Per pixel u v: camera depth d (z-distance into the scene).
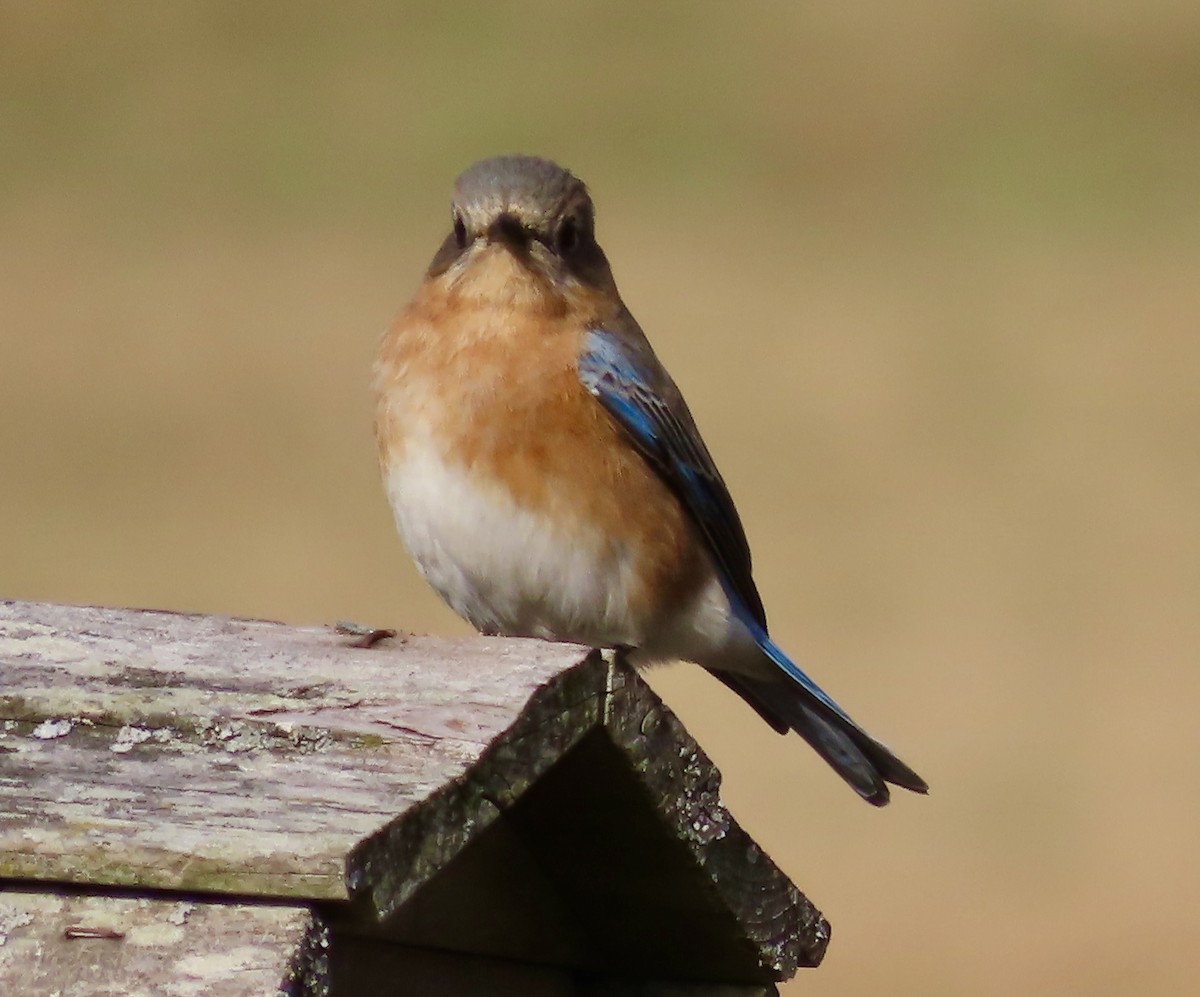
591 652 5.39
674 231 24.77
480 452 7.68
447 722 4.97
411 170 25.95
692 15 30.84
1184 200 25.61
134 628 5.66
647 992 6.43
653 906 5.99
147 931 4.32
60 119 27.06
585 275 8.13
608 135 27.12
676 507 8.09
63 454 19.06
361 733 4.91
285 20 30.20
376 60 28.89
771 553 17.62
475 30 30.11
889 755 8.23
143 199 25.11
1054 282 23.45
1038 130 27.53
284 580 16.91
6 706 5.00
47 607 5.85
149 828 4.45
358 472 18.88
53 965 4.27
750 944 5.98
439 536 7.81
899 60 29.36
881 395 20.67
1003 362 21.34
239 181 25.59
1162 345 21.80
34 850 4.39
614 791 5.55
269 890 4.36
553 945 6.18
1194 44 29.97
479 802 4.86
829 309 22.59
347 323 21.78
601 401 7.82
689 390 20.50
